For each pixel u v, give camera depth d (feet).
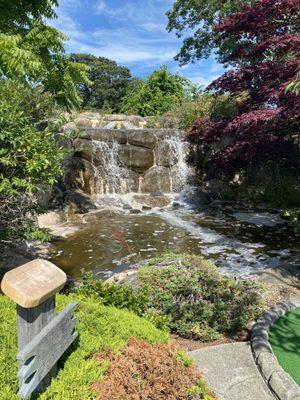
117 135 34.53
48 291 5.14
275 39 26.99
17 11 19.89
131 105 58.90
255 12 28.22
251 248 21.89
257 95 29.30
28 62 17.52
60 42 20.88
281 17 28.96
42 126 20.53
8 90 16.96
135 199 33.04
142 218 28.32
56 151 12.52
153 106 55.26
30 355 4.67
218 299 12.32
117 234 17.51
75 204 28.86
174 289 12.26
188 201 33.76
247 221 28.07
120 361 6.28
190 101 48.39
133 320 8.17
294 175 35.45
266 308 12.76
